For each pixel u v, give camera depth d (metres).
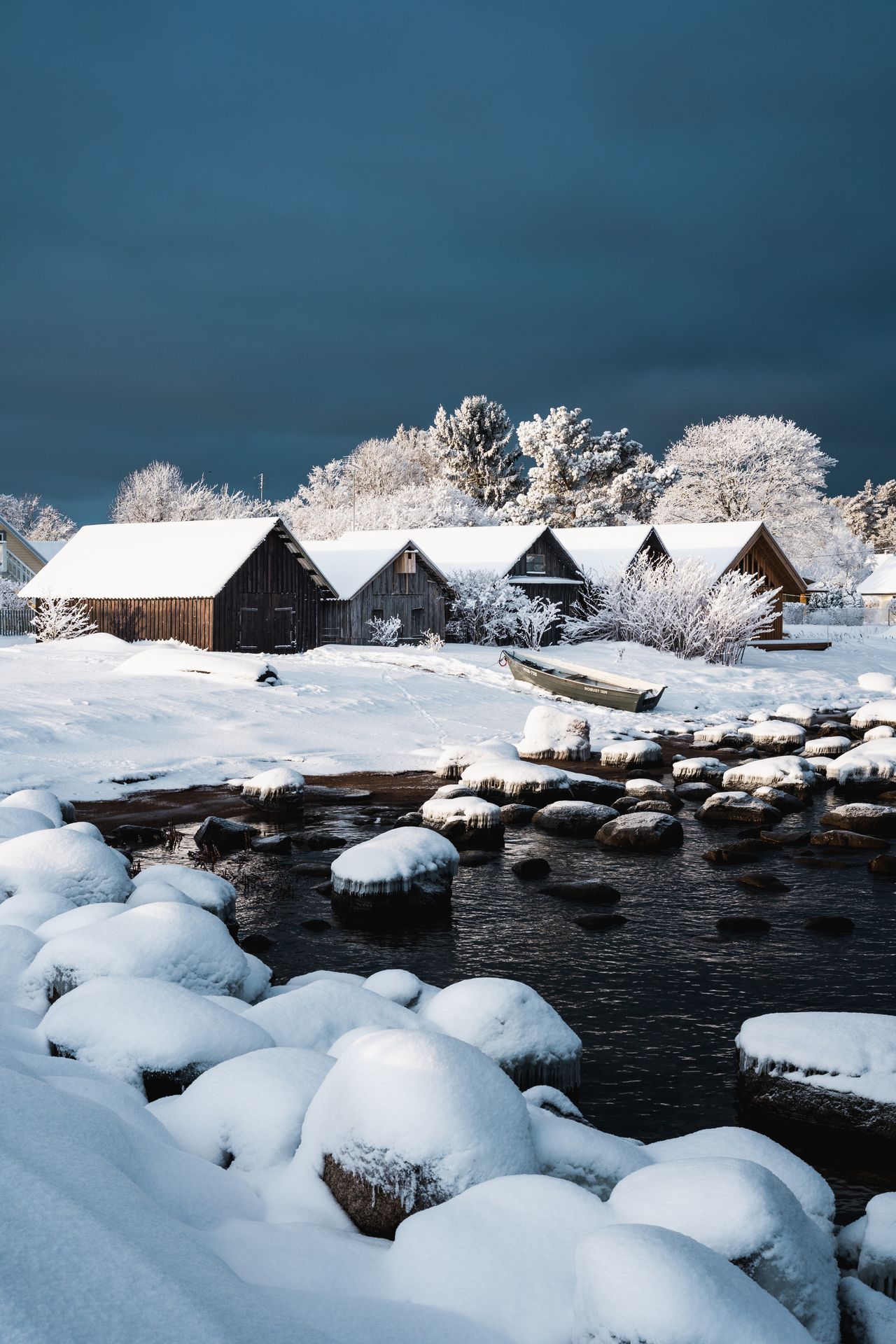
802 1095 7.25
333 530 84.06
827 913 12.93
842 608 80.50
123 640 44.41
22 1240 3.11
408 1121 4.49
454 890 13.98
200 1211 4.23
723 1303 3.38
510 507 88.56
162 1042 5.76
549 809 18.05
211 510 85.25
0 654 35.62
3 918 8.68
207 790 20.20
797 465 84.62
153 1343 2.81
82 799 18.92
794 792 21.42
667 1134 7.28
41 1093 4.32
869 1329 4.20
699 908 13.14
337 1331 3.32
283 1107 5.12
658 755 25.22
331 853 15.77
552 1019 7.46
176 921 7.36
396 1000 7.96
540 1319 3.60
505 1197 4.17
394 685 32.56
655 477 87.12
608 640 53.28
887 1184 6.67
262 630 44.25
